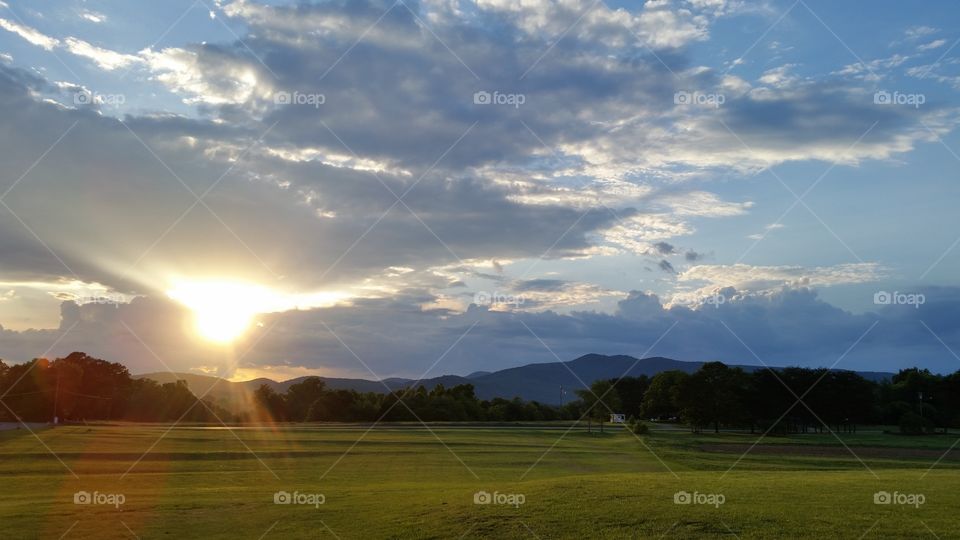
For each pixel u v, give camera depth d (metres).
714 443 92.75
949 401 154.75
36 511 32.00
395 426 136.00
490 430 122.00
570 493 32.72
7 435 89.62
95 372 170.62
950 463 62.97
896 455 73.56
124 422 155.62
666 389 167.12
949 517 26.77
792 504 29.31
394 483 46.03
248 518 30.03
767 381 143.38
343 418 168.88
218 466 58.59
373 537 26.31
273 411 181.88
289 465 59.69
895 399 157.12
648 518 26.97
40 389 151.50
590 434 116.06
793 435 118.31
